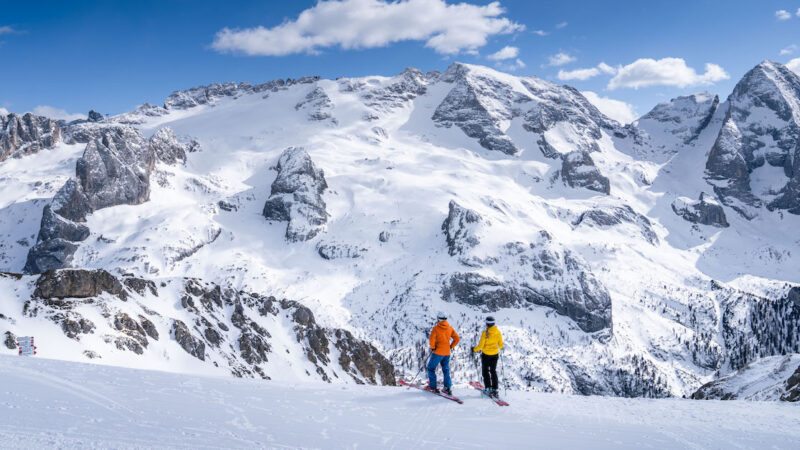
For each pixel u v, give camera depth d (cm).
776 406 2408
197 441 1449
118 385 2017
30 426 1432
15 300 6131
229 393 2064
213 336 8662
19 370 2088
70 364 2331
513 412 2080
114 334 6631
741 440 1809
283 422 1716
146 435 1460
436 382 2309
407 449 1543
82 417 1565
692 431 1922
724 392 6444
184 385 2128
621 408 2294
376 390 2323
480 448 1591
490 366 2256
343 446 1523
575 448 1642
